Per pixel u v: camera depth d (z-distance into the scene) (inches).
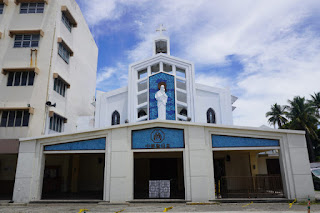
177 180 713.0
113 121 890.1
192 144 505.0
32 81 754.8
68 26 917.8
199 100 852.6
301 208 408.2
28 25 805.9
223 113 843.4
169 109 796.6
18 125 721.0
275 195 517.3
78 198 560.7
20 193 523.2
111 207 453.4
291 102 1632.6
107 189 503.5
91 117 960.9
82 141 543.5
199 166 494.0
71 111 912.3
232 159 701.3
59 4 842.8
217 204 462.9
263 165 788.0
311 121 1568.7
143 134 525.3
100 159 792.3
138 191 689.0
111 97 917.2
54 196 614.2
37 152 546.6
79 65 1012.5
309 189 478.0
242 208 418.9
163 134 521.0
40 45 785.6
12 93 744.3
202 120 829.8
